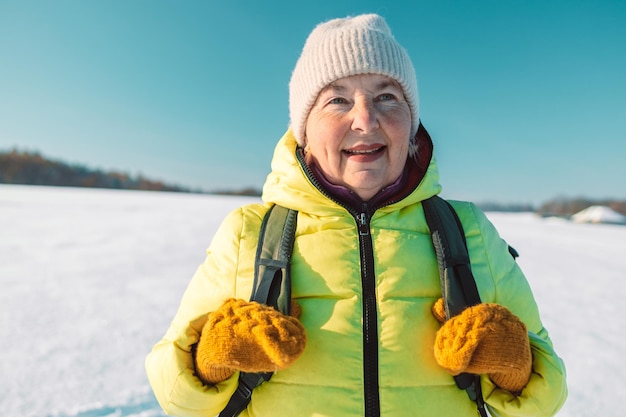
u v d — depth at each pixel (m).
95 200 17.78
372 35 1.24
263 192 1.45
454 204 1.40
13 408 2.24
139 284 4.96
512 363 0.96
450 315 1.11
